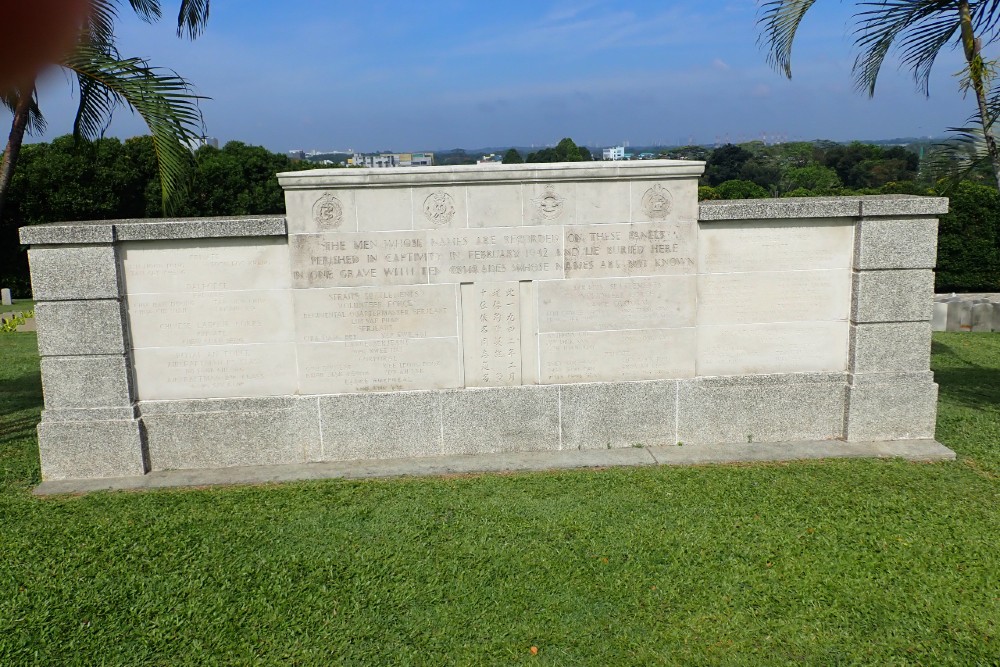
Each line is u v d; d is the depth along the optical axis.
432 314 6.98
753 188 39.12
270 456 7.06
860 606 4.47
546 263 6.95
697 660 4.02
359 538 5.44
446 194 6.80
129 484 6.66
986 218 20.47
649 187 6.88
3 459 7.41
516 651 4.11
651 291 7.05
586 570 4.90
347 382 7.04
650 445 7.26
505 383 7.14
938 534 5.33
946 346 12.59
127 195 27.53
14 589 4.81
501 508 5.89
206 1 8.31
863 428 7.22
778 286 7.11
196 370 6.95
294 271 6.82
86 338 6.68
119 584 4.86
